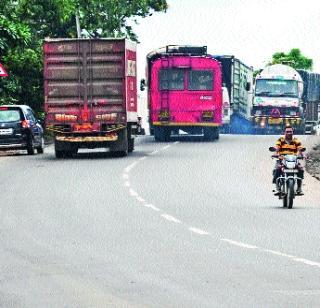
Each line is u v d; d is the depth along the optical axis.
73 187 48.22
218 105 91.75
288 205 40.59
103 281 22.67
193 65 91.75
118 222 35.00
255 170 58.84
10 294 21.00
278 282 22.39
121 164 62.69
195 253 27.33
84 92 68.94
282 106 118.00
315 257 26.47
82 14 127.06
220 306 19.44
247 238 30.69
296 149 41.50
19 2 105.38
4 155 75.50
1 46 87.94
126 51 69.06
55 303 19.92
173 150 77.00
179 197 44.06
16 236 31.34
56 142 69.94
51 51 68.81
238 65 122.19
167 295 20.75
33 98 97.88
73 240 30.27
